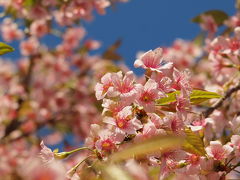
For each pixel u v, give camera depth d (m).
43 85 7.74
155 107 2.68
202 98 2.92
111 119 2.51
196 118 3.29
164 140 1.45
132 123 2.50
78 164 2.37
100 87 2.67
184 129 2.69
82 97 7.25
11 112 7.26
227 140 3.23
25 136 6.80
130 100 2.57
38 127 7.23
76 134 7.18
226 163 2.87
